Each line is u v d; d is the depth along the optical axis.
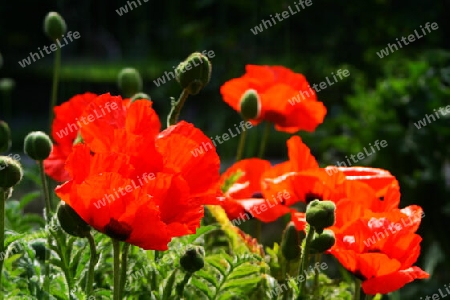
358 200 1.66
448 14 3.82
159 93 4.28
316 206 1.57
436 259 2.84
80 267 1.63
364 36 3.81
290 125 2.00
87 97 1.79
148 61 5.26
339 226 1.63
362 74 3.78
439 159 2.90
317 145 3.18
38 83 6.83
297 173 1.69
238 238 1.70
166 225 1.50
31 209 3.17
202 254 1.58
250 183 1.83
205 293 1.65
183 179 1.51
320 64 3.85
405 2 3.78
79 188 1.48
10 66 7.21
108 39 8.07
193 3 4.27
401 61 3.57
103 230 1.50
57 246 1.62
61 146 1.79
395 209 1.63
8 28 8.05
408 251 1.61
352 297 1.73
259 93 1.98
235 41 4.03
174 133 1.55
